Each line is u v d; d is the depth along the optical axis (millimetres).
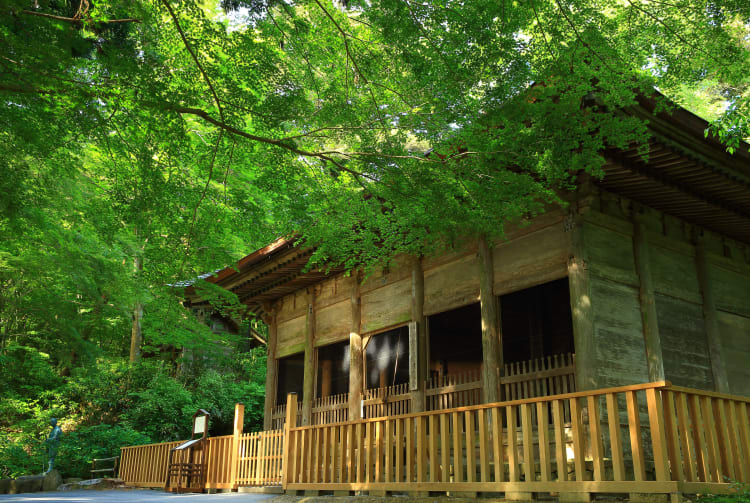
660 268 10398
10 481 14797
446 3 6551
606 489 5684
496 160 7605
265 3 7285
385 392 12461
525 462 6461
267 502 8836
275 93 7520
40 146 7613
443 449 7273
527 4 6598
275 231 10188
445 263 11875
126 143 8320
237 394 26062
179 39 7570
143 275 9648
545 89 6988
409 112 7941
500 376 10148
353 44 7930
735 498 5387
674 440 5508
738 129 7422
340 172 9172
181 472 12367
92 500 9766
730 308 11352
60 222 13992
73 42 6441
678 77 7234
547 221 10039
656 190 9812
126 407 23719
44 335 22469
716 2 6379
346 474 8953
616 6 6906
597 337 9023
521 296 10320
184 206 9250
